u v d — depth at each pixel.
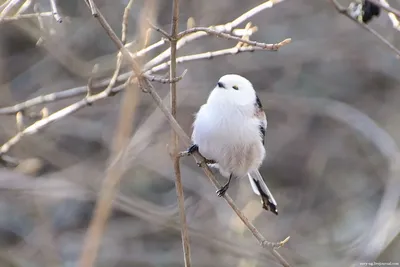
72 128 14.02
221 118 7.50
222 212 13.89
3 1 8.69
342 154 16.88
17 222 13.65
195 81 15.16
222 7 15.04
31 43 14.59
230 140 7.52
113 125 14.22
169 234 14.17
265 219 14.69
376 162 16.55
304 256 13.23
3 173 10.95
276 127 17.00
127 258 13.62
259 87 16.72
